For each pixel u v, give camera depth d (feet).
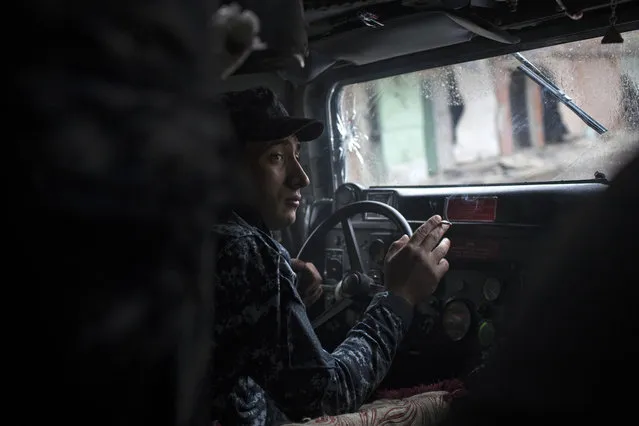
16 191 1.39
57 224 1.40
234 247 4.10
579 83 7.02
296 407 4.30
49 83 1.37
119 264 1.47
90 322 1.44
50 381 1.46
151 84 1.50
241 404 4.54
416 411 4.85
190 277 1.65
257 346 4.19
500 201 7.15
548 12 6.70
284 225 5.30
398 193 8.01
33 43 1.37
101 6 1.41
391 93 8.48
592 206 1.84
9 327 1.44
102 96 1.42
